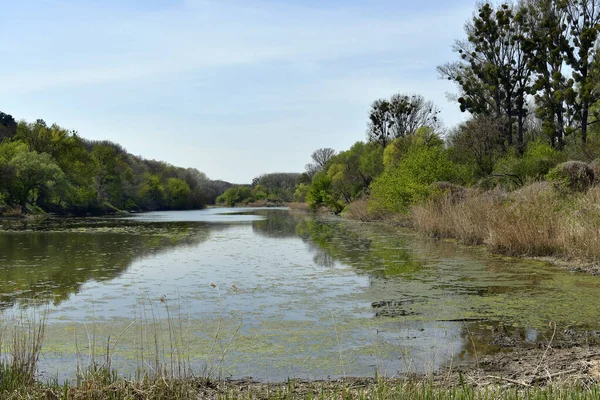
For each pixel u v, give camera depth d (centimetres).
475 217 1997
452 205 2473
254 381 584
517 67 3497
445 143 4525
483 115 3506
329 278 1281
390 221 3331
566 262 1402
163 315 908
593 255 1345
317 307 964
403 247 1933
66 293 1108
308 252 1855
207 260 1644
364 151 6309
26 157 5116
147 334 787
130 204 7794
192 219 4784
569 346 697
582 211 1565
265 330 807
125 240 2370
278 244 2173
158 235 2688
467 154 3281
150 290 1139
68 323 855
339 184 6022
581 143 2744
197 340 756
